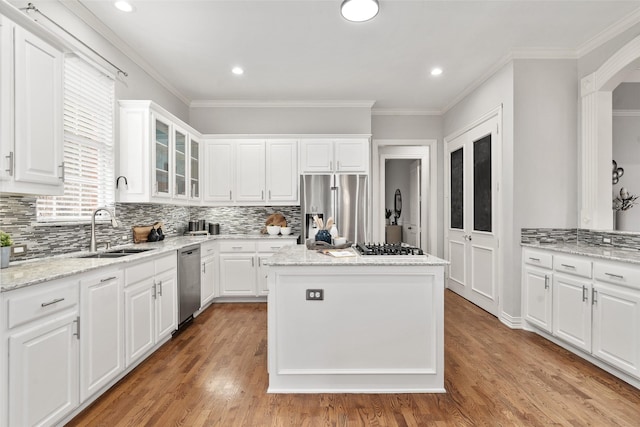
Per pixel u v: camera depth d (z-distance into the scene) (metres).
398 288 2.20
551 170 3.37
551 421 1.87
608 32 2.97
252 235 4.59
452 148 4.92
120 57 3.15
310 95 4.60
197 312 3.87
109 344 2.14
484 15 2.73
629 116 3.27
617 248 2.84
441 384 2.19
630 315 2.19
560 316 2.84
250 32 2.97
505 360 2.65
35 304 1.58
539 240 3.37
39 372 1.60
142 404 2.04
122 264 2.29
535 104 3.36
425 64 3.64
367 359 2.20
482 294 4.06
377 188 5.34
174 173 3.64
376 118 5.31
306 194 4.44
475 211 4.24
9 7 1.66
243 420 1.88
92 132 2.80
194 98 4.70
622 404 2.03
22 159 1.77
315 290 2.19
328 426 1.83
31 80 1.83
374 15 2.65
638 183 3.22
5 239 1.91
